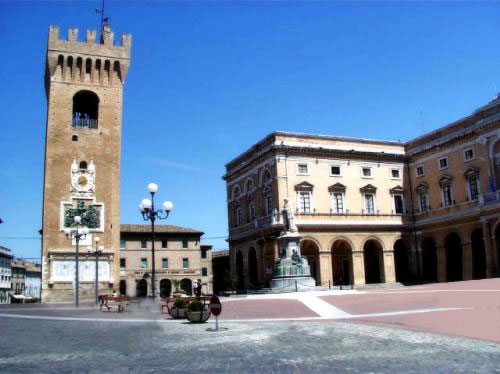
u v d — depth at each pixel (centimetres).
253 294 5309
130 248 10306
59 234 6525
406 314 2636
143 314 3334
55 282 6369
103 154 6919
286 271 5216
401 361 1420
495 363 1359
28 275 16750
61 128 6806
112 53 7200
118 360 1517
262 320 2692
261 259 7150
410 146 7800
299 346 1728
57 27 7012
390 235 7356
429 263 7531
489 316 2314
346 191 7200
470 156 6731
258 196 7344
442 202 7144
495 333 1875
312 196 6981
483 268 6706
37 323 2772
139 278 10212
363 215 7231
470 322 2178
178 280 10444
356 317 2656
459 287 4259
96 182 6806
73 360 1529
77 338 2062
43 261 6388
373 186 7381
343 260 7462
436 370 1288
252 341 1873
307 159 7050
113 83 7175
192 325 2508
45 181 6606
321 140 7219
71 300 6375
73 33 7050
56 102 6844
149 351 1684
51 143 6712
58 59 6944
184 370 1349
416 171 7638
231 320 2739
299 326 2334
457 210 6850
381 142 7681
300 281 5094
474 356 1463
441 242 7094
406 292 4034
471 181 6706
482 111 6556
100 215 6738
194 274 10588
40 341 1978
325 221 6950
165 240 10588
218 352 1638
